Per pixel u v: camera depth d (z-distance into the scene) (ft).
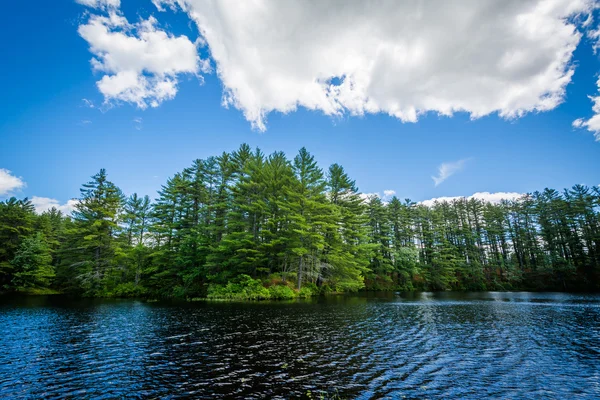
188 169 126.21
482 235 200.34
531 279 169.37
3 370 28.91
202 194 123.75
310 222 105.60
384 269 158.40
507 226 199.93
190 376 27.37
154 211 143.02
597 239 159.12
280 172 114.21
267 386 25.08
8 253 130.52
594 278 155.53
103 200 114.32
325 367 29.78
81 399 22.66
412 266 162.61
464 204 211.82
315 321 55.01
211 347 37.09
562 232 174.09
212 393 23.72
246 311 68.23
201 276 113.29
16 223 136.46
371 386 25.00
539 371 28.71
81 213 112.06
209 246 108.68
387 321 55.31
